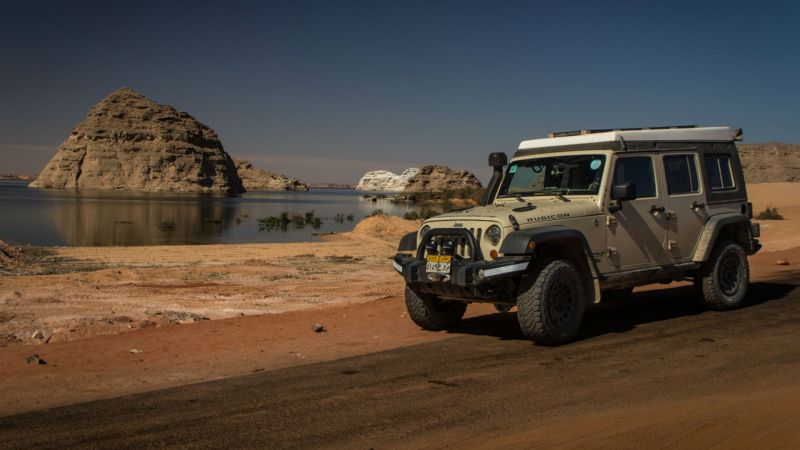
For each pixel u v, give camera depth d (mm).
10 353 7633
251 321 9461
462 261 7277
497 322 9000
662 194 8492
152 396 5719
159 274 16219
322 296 12750
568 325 7277
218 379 6285
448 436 4469
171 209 79375
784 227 27578
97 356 7426
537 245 7426
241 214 69938
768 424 4320
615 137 8055
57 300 11781
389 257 21984
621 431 4355
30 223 47594
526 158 8727
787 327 7684
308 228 47719
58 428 4887
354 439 4473
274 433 4645
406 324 9039
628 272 8039
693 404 4867
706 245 8742
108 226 46188
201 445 4445
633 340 7324
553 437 4332
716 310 9148
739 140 9773
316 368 6594
